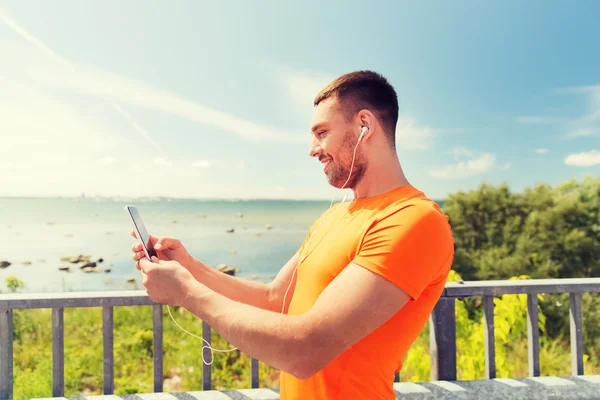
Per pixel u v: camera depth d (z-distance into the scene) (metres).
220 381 5.06
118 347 6.03
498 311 3.16
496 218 13.26
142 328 6.98
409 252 0.78
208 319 0.85
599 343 7.64
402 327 0.84
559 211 12.77
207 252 26.02
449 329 1.97
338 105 1.00
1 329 1.73
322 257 0.96
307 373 0.77
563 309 8.06
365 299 0.76
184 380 5.12
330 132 1.00
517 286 2.00
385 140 1.00
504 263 12.34
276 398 1.82
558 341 7.42
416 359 2.99
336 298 0.78
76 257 21.33
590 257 12.52
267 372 5.31
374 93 0.99
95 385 5.06
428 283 0.82
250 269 22.55
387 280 0.77
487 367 2.03
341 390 0.86
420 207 0.84
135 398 1.78
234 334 0.81
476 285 1.98
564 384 1.92
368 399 0.84
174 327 7.01
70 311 7.60
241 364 5.43
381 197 0.93
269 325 0.78
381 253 0.79
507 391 1.89
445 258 0.85
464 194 13.70
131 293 1.82
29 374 5.13
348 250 0.90
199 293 0.88
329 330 0.75
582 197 13.65
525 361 5.10
